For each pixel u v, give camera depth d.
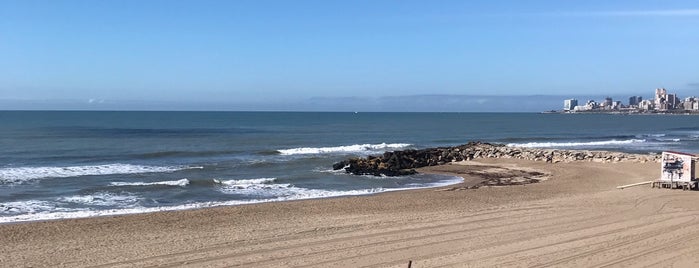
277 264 11.57
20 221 16.97
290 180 27.98
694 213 16.94
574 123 133.50
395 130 88.88
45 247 13.15
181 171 31.34
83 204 20.47
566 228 14.93
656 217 16.33
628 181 26.52
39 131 71.38
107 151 45.09
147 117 149.75
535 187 24.97
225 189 24.66
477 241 13.52
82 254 12.45
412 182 27.95
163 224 16.03
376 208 18.84
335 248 12.91
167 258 12.05
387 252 12.52
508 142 62.03
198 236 14.27
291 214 17.61
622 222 15.65
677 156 22.52
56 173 29.64
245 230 15.01
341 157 40.50
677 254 12.11
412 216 16.97
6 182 25.75
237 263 11.65
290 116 180.38
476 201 20.45
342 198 21.80
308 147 51.78
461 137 71.81
